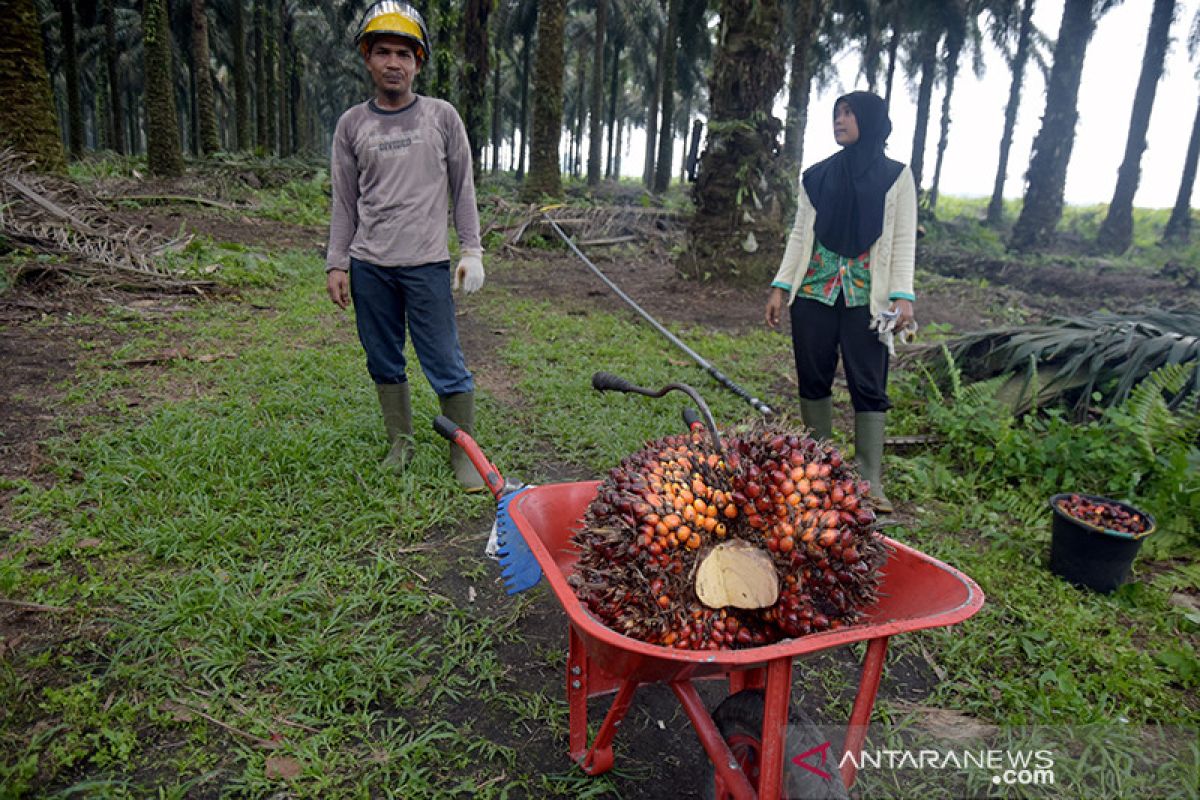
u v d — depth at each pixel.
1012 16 28.94
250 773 2.35
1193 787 2.41
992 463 5.13
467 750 2.57
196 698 2.67
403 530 3.88
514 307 9.19
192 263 8.99
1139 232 27.30
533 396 5.97
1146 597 3.60
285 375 5.84
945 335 9.02
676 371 6.84
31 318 6.86
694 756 2.65
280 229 13.66
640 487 2.00
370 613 3.24
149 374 5.72
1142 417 4.67
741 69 10.80
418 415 5.14
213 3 36.81
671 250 14.81
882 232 4.22
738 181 10.89
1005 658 3.20
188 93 52.12
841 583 1.94
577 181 39.84
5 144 10.58
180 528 3.60
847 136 4.23
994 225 29.22
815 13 27.05
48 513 3.68
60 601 3.06
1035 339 5.97
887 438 5.50
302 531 3.71
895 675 3.11
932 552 4.02
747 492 1.98
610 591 1.94
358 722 2.63
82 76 49.22
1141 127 20.16
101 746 2.45
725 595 1.92
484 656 3.04
